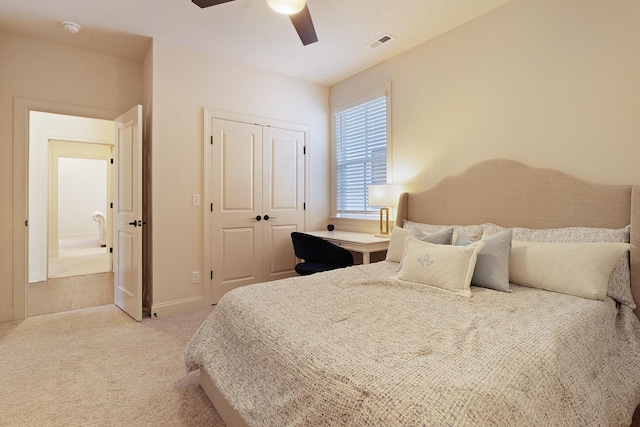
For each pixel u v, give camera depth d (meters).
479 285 1.92
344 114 4.22
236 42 3.17
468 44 2.83
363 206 3.97
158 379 2.03
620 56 2.03
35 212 4.47
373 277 2.17
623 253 1.72
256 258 3.79
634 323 1.68
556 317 1.41
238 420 1.45
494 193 2.57
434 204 2.99
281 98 3.95
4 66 2.91
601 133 2.11
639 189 1.84
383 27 2.90
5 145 2.93
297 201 4.12
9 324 2.90
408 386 0.88
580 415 1.07
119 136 3.39
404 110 3.38
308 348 1.16
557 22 2.30
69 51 3.19
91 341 2.56
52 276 4.81
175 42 3.17
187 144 3.29
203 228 3.40
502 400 0.86
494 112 2.66
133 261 3.08
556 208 2.24
